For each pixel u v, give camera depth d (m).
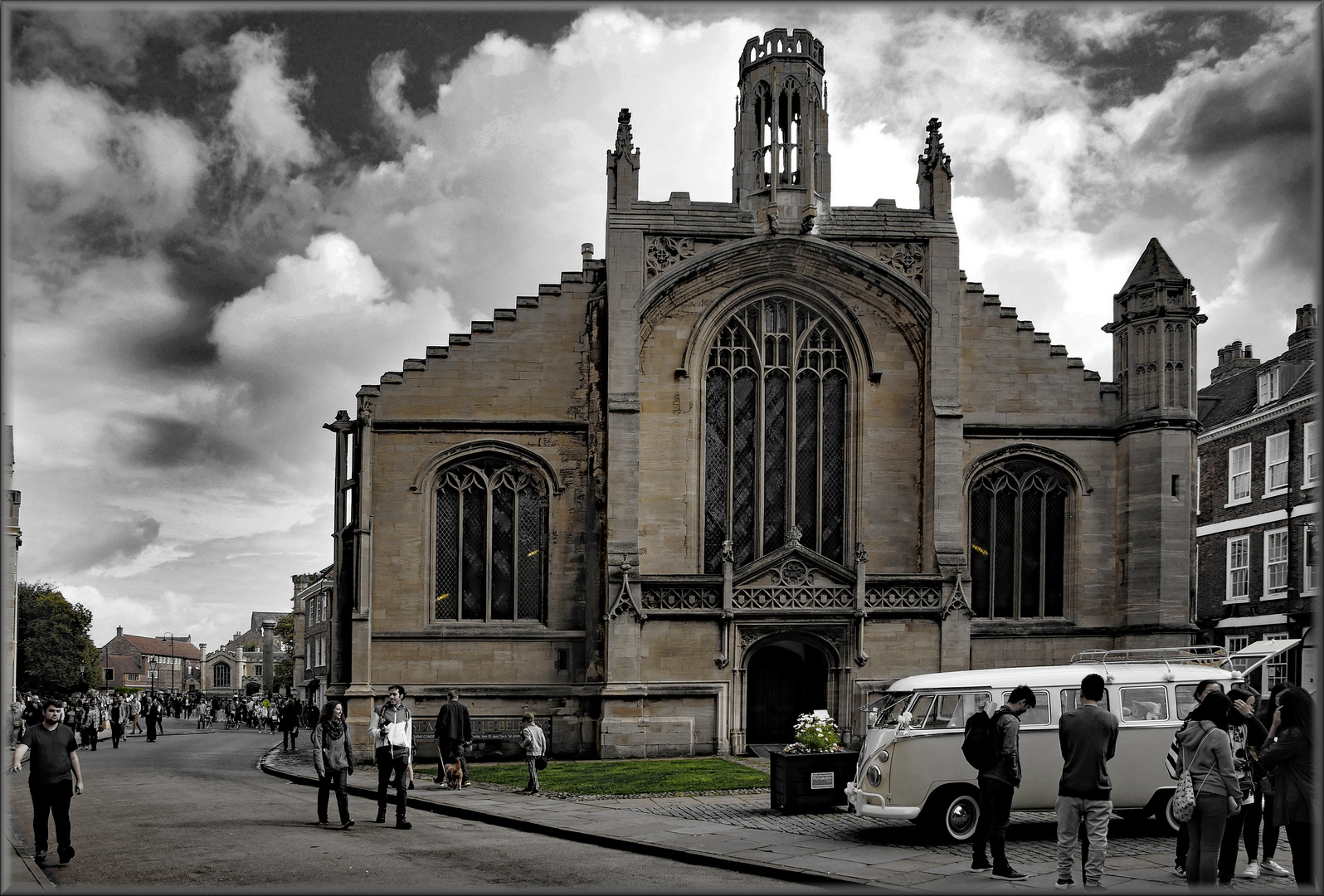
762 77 39.25
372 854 17.62
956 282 38.50
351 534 38.44
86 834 19.66
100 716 64.31
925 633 36.31
